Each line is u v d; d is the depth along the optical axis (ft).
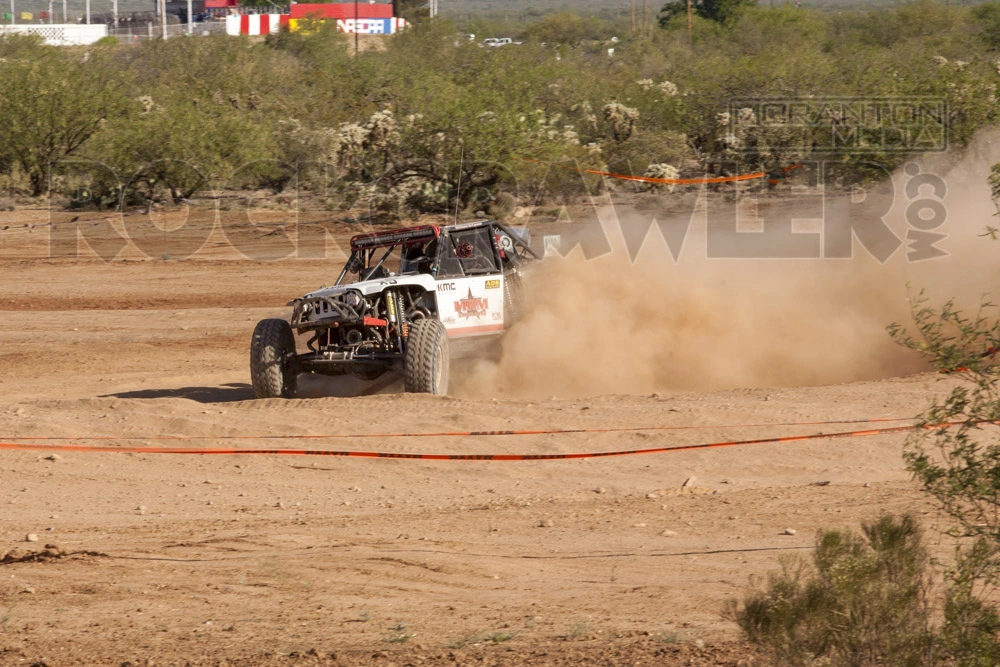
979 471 57.41
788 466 107.04
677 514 93.40
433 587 77.05
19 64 456.45
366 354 143.64
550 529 90.43
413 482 107.65
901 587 51.93
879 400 129.39
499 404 134.41
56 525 95.91
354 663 62.39
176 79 650.84
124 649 65.82
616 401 134.51
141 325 233.14
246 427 128.88
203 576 80.07
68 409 142.00
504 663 61.57
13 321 238.27
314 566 81.51
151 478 110.83
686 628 66.69
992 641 52.03
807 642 51.08
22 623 70.85
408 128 402.31
